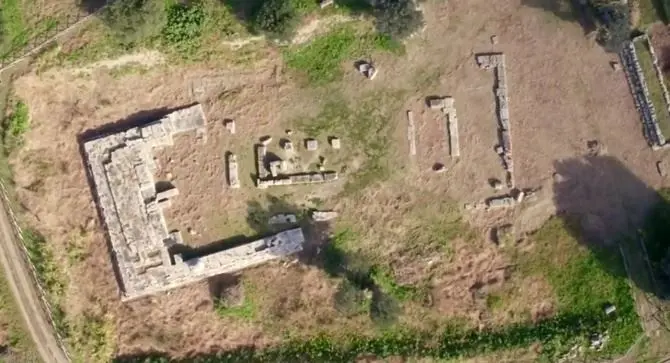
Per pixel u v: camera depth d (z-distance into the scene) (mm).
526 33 27781
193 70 27562
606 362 27672
